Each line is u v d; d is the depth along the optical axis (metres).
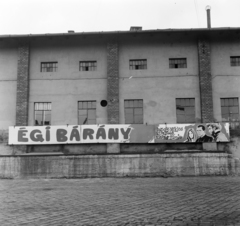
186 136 19.89
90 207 8.73
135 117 20.94
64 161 19.44
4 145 20.69
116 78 21.12
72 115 21.14
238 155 19.84
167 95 21.00
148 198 10.27
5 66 21.91
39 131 20.45
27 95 21.31
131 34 21.08
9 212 8.13
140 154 19.31
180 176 18.98
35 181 17.67
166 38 21.61
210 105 20.45
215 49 21.34
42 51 21.97
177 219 6.98
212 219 6.94
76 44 21.92
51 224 6.66
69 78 21.56
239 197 10.19
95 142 20.17
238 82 20.89
